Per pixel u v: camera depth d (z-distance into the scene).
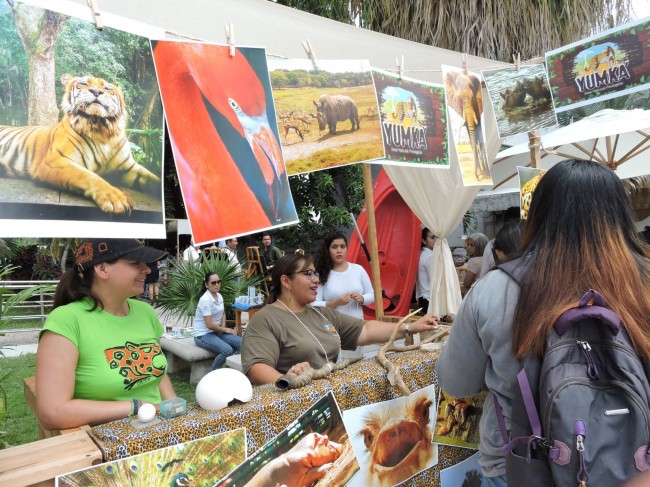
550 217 1.11
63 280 1.78
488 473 1.25
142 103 1.56
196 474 1.21
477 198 8.51
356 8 6.16
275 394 1.44
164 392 1.96
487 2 5.70
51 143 1.35
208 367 5.23
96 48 1.46
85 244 1.76
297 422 1.39
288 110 2.10
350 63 2.31
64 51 1.40
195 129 1.69
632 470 0.88
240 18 2.31
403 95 2.57
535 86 3.00
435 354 1.84
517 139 5.63
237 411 1.31
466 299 1.22
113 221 1.44
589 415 0.91
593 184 1.09
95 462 1.08
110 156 1.46
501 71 2.94
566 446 0.91
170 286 7.00
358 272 3.82
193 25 2.19
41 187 1.31
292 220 1.94
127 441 1.14
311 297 2.33
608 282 1.01
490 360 1.19
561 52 2.99
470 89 2.85
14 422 3.99
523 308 1.05
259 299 6.52
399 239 6.31
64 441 1.17
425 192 4.02
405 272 6.14
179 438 1.20
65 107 1.38
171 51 1.66
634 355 0.95
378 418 1.58
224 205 1.73
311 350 2.24
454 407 1.82
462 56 2.85
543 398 0.96
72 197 1.37
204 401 1.33
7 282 7.25
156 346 1.88
